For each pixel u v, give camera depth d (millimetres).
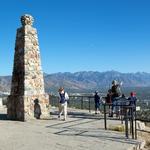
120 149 13867
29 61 22734
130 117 16984
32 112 22250
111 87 24484
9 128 18422
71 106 35000
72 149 13672
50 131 17688
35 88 22734
